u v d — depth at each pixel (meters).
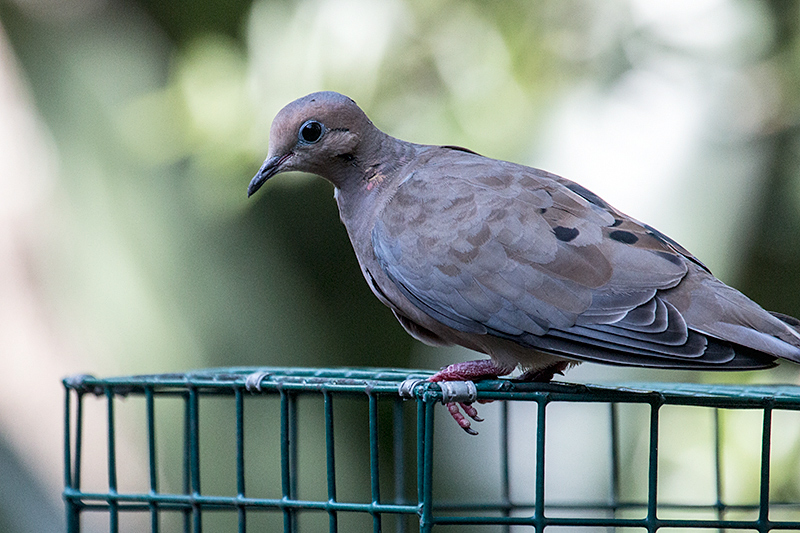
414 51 12.01
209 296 14.27
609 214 6.80
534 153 12.19
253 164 12.13
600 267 6.45
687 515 11.39
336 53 11.80
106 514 13.17
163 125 12.95
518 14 12.02
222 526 13.66
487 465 13.62
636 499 11.93
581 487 12.45
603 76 12.12
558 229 6.64
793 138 12.22
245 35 12.90
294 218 14.98
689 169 12.27
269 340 14.55
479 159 7.38
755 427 10.93
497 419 13.67
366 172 7.61
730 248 12.22
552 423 12.82
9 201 13.73
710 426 11.38
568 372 12.95
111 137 14.16
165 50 14.71
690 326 6.19
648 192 12.26
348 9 11.82
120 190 14.09
